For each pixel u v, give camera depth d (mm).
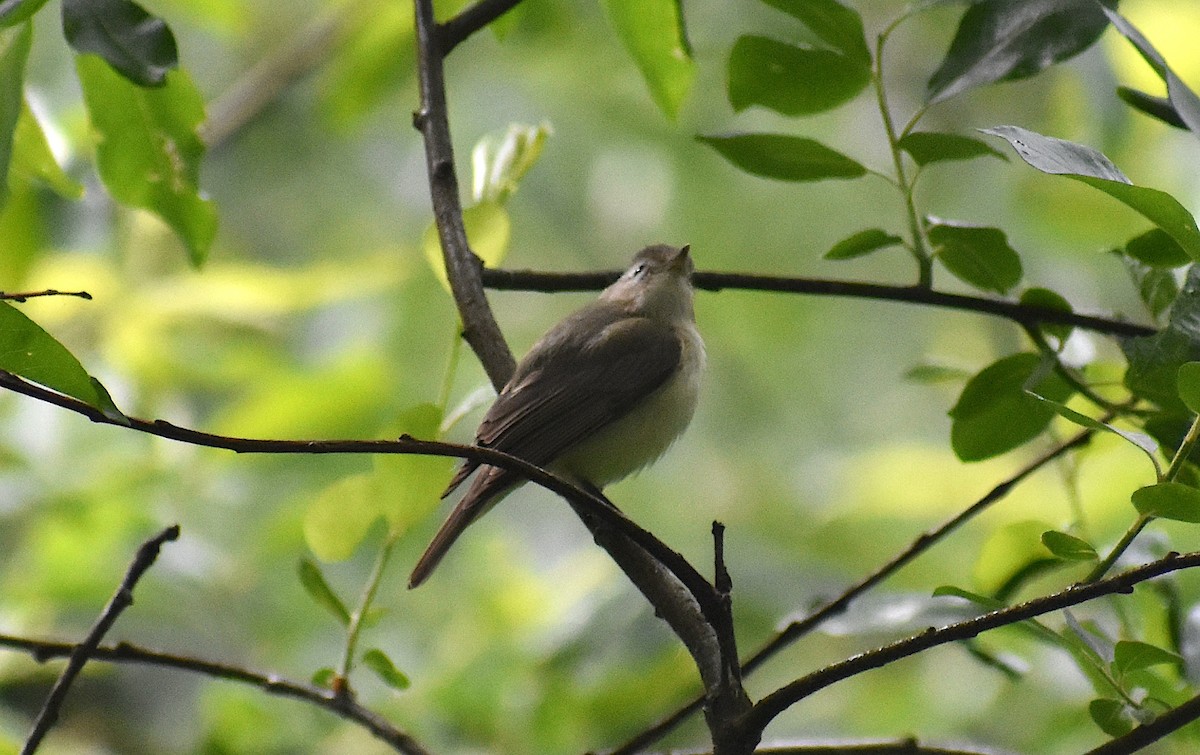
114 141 7820
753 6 14625
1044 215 14242
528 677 9789
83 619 9836
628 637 9531
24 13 6004
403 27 12641
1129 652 5254
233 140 15477
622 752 6539
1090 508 10672
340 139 15836
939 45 16125
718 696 5055
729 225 15422
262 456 10977
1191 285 5762
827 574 10609
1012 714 10969
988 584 7121
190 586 10242
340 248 15484
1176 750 7855
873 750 6387
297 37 15789
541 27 13602
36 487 10172
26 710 9516
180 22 16438
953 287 15711
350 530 6805
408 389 13461
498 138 7836
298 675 10141
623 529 5008
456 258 7266
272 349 12055
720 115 15367
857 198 15656
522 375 8836
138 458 10656
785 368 15383
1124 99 6676
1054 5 6484
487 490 8000
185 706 9594
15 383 4438
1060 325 6984
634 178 15484
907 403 15367
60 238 10711
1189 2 12859
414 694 9930
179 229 8070
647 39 8305
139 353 11141
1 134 6840
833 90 6801
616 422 8891
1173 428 5996
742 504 14586
